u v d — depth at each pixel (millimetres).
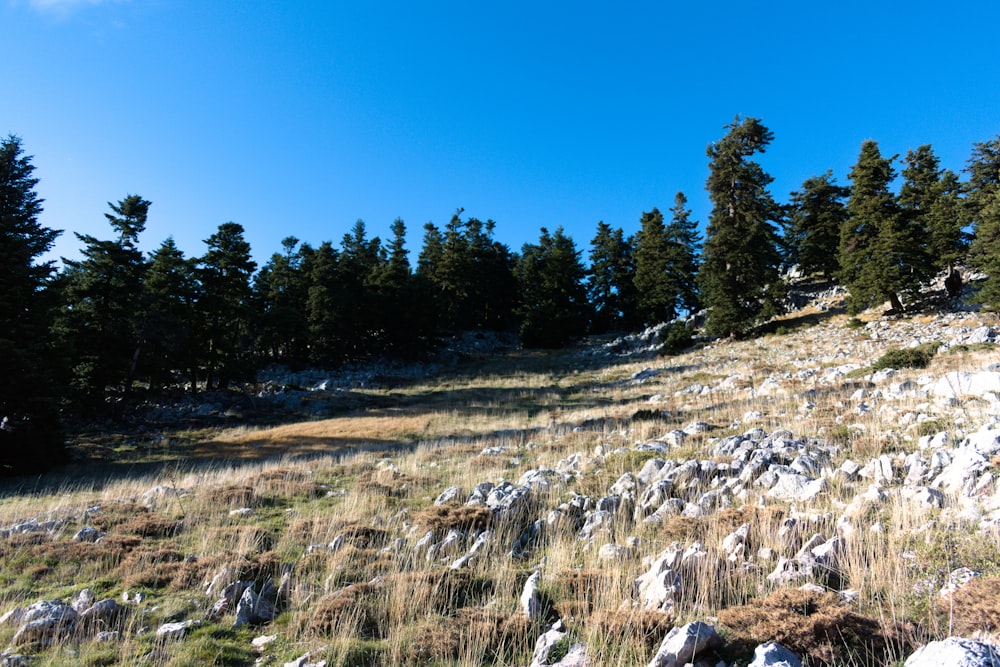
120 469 21578
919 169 41031
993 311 27484
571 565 6535
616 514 8008
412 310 56969
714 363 34469
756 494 7934
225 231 40938
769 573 5441
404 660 4738
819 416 12625
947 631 3844
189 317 37562
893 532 5824
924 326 29297
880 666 3656
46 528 9039
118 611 5793
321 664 4520
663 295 60781
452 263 71250
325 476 13656
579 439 15422
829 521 6367
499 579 6164
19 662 4738
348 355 55594
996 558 4844
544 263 76875
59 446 22891
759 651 3645
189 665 4699
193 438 28969
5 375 21375
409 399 39031
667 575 5207
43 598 6301
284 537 8258
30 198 26281
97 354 31062
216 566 6941
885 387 14945
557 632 4746
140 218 33219
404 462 14906
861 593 4703
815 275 51188
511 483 10500
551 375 45125
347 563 6980
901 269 33594
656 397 25438
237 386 41844
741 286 41781
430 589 5934
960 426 9188
